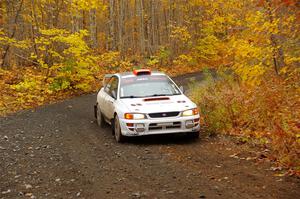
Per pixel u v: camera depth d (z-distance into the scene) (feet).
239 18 44.88
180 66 111.24
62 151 31.30
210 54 111.24
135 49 136.46
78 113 50.01
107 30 140.56
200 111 38.86
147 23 138.92
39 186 23.12
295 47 32.01
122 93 35.60
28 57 87.25
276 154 25.50
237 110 35.29
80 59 65.72
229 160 25.94
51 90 64.08
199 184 21.49
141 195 20.38
